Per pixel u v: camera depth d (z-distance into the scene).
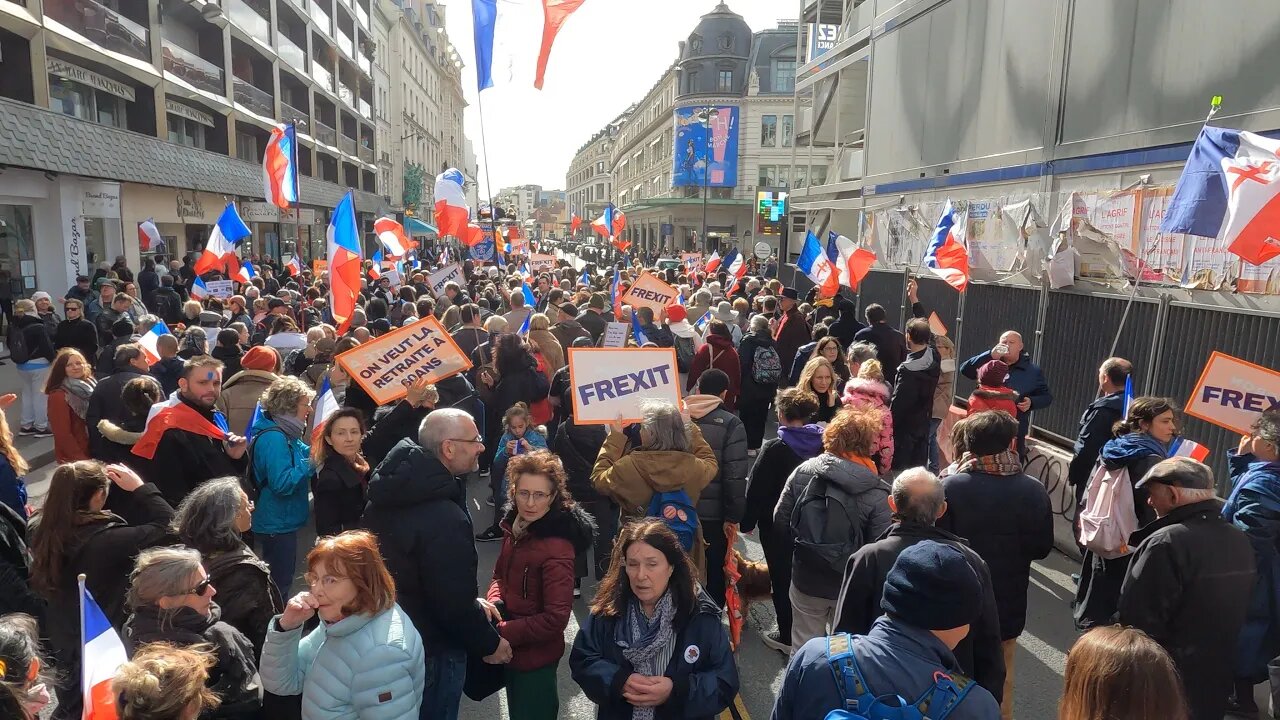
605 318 11.44
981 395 6.28
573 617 5.73
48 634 3.99
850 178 17.12
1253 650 3.91
